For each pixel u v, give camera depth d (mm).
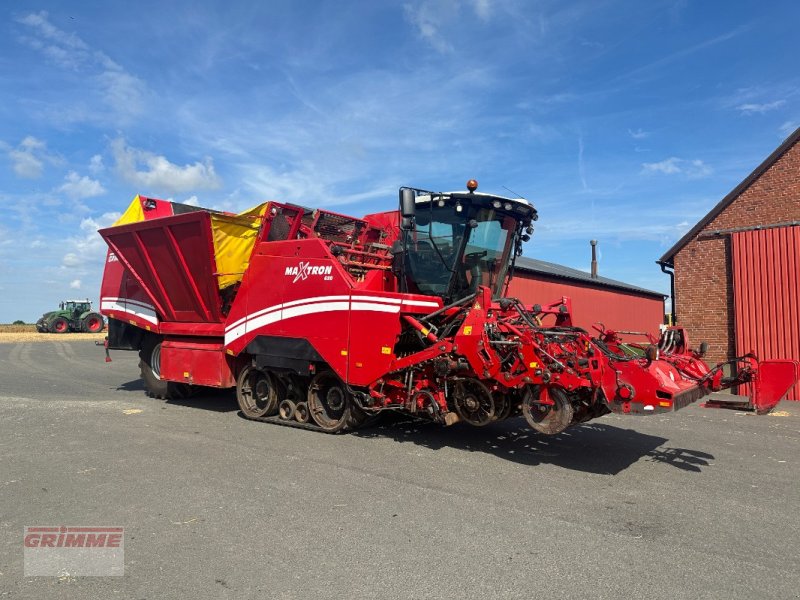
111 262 11656
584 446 7660
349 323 7844
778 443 8055
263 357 8852
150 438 7762
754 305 14180
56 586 3682
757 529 4734
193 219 9141
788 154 14273
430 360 7305
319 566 3965
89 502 5219
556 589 3672
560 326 8234
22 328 55312
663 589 3684
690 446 7789
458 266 8234
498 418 7199
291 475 6090
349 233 10172
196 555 4129
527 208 8766
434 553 4191
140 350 11539
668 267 16859
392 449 7332
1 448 7195
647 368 5918
